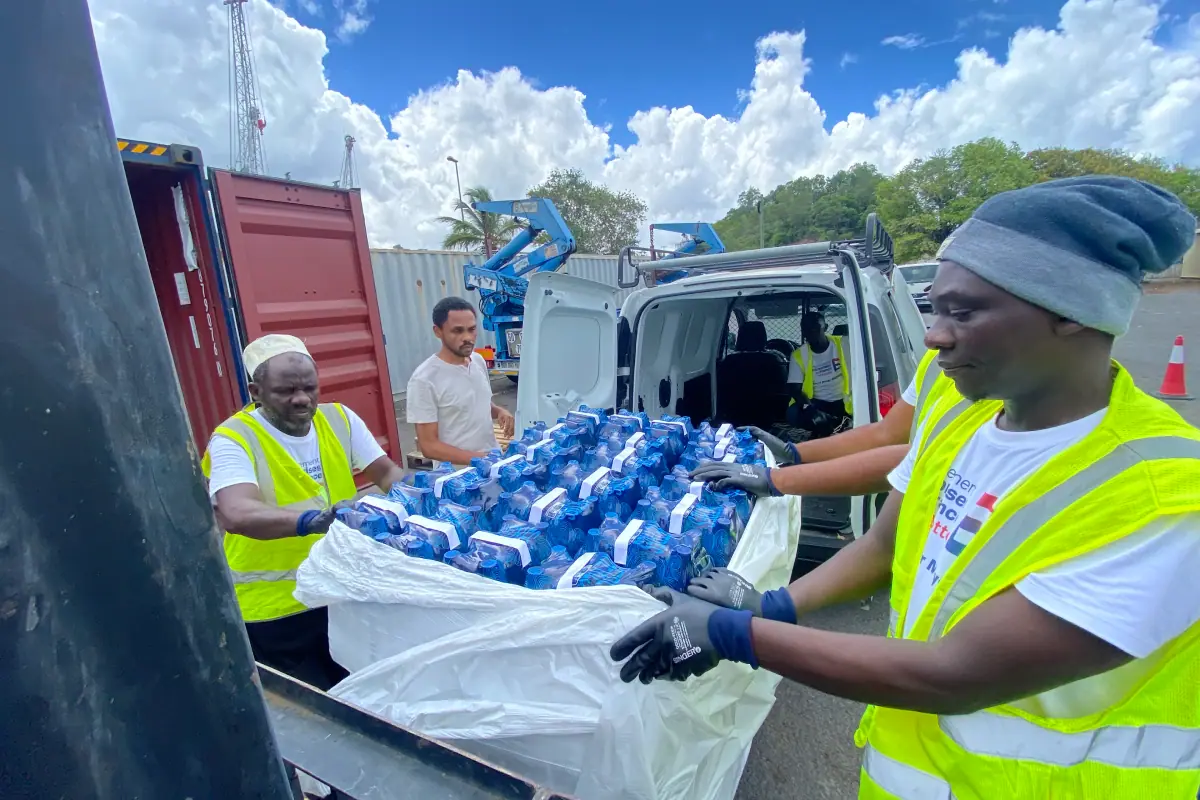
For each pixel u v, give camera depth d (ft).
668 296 11.43
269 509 5.61
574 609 3.51
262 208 11.79
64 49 1.57
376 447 7.54
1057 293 2.40
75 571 1.61
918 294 43.16
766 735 8.03
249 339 11.48
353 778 3.09
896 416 6.20
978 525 2.99
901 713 3.46
